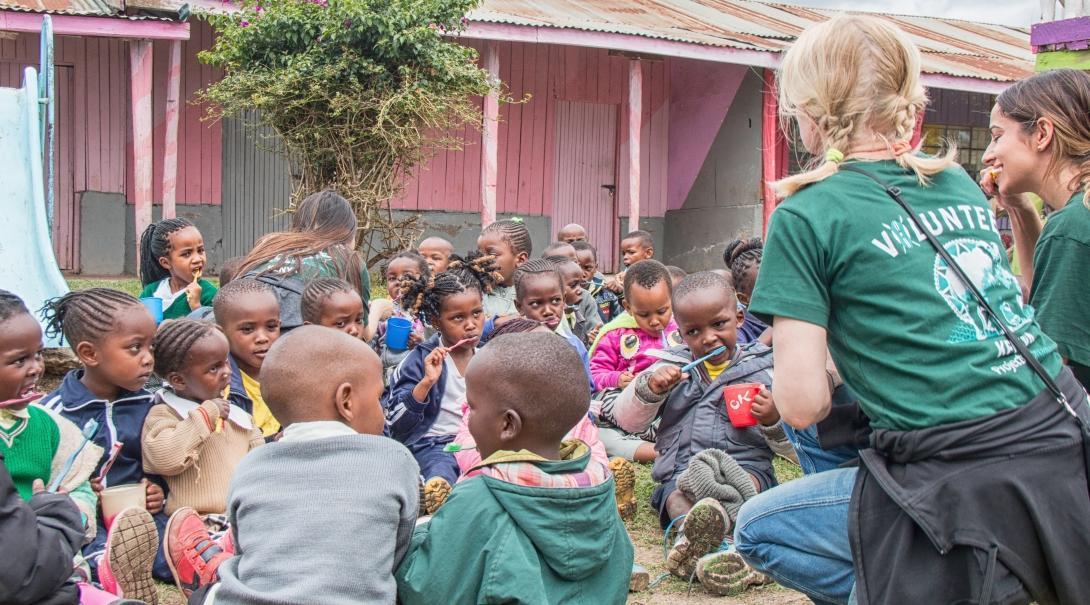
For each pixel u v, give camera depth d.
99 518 3.62
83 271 13.80
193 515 3.25
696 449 4.38
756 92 16.53
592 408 5.01
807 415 2.32
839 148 2.49
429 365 4.43
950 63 16.72
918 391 2.29
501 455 2.53
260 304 4.45
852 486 2.63
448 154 16.09
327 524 2.35
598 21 14.72
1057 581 2.22
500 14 13.73
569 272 6.63
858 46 2.46
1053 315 2.95
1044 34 7.54
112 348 3.64
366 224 12.06
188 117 14.37
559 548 2.44
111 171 13.90
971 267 2.37
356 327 4.68
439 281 4.69
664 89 18.06
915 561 2.28
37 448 3.17
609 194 17.67
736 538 2.90
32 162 7.75
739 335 5.38
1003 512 2.22
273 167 14.92
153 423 3.76
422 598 2.43
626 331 5.49
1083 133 3.00
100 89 13.78
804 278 2.35
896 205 2.38
